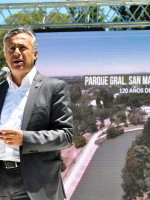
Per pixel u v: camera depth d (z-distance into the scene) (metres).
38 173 1.74
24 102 1.86
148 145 6.46
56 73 6.85
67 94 1.90
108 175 6.52
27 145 1.67
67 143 1.79
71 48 6.84
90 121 6.67
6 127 1.83
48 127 1.83
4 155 1.79
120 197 6.44
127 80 6.64
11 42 1.87
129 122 6.56
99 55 6.76
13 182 1.78
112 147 6.56
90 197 6.51
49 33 6.91
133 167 6.46
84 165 6.59
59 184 1.83
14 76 1.93
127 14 11.21
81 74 6.78
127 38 6.70
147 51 6.64
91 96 6.71
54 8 7.04
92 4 6.80
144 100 6.56
